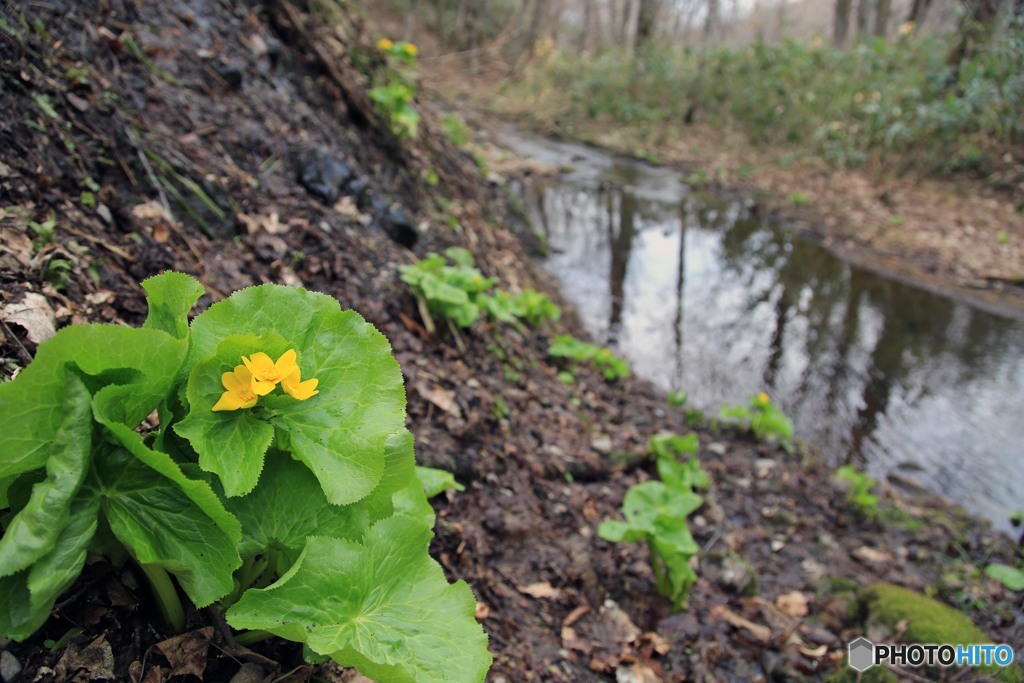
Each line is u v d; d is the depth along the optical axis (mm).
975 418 5309
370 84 5258
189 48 3809
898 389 5645
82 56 3080
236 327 1520
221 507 1284
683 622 2881
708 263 7637
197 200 3115
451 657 1402
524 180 9188
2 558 1133
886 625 3010
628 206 9023
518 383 4059
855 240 8516
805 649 2861
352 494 1395
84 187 2635
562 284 6633
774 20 33750
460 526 2619
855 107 11320
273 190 3566
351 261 3465
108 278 2395
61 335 1208
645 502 2896
